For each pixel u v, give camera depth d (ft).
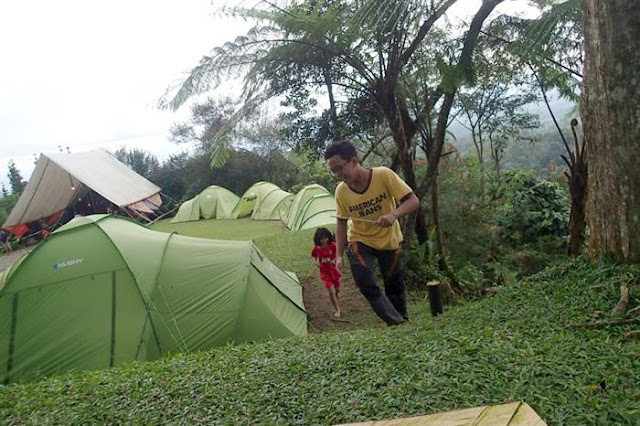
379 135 33.35
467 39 22.26
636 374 6.64
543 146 50.72
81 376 12.57
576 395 6.28
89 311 17.90
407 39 22.91
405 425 3.38
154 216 80.59
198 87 22.03
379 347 9.68
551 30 21.88
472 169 36.09
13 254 62.03
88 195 73.51
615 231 10.69
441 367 7.80
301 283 29.01
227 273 19.98
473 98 38.32
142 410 8.45
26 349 17.31
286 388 8.29
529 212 30.42
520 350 8.04
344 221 13.83
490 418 2.96
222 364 10.78
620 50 9.85
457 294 25.45
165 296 18.56
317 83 26.63
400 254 14.08
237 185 84.53
